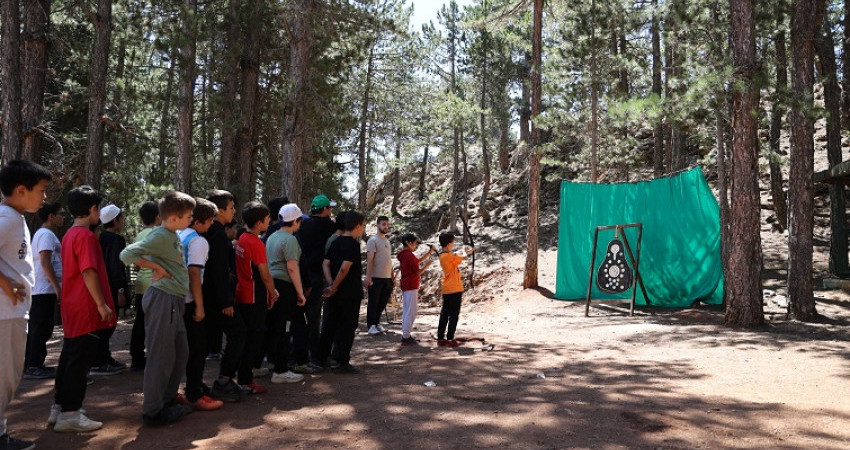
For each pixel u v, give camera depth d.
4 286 3.81
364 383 6.15
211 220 5.07
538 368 7.09
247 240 5.52
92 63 15.47
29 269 4.05
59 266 6.57
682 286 15.04
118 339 9.63
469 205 33.97
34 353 6.33
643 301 15.73
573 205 17.47
